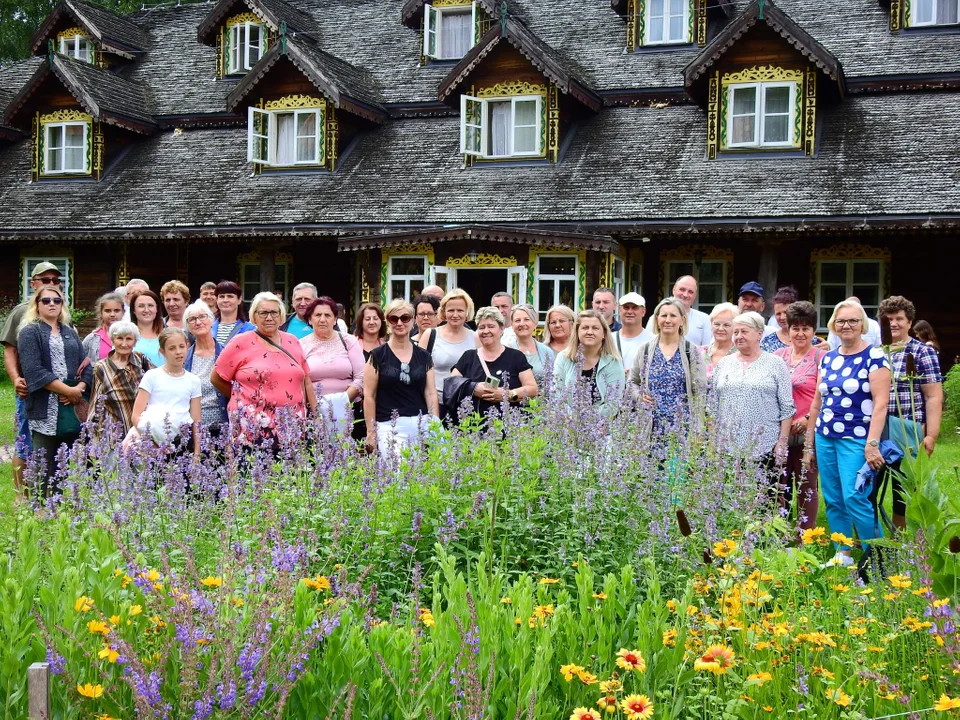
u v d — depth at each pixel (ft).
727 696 14.24
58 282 29.96
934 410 24.94
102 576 14.20
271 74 80.48
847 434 24.66
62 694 12.93
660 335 27.02
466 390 27.71
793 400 27.63
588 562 18.80
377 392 28.09
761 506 20.81
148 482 19.93
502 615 14.61
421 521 18.90
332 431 22.75
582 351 25.93
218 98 88.28
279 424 22.99
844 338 24.85
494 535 19.86
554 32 83.56
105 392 27.71
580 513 19.47
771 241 66.49
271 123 80.43
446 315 30.40
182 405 27.12
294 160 80.18
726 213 65.31
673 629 14.97
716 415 22.61
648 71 77.66
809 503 26.37
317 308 29.78
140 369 28.27
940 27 73.05
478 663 13.79
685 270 72.84
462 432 22.76
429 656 13.80
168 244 84.38
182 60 93.71
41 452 22.52
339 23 92.43
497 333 28.58
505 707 13.83
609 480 19.74
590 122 76.23
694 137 72.18
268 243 77.56
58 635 13.37
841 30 75.61
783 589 17.29
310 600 14.53
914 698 14.42
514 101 74.64
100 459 20.44
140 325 31.63
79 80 83.66
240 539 17.56
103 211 80.53
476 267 69.72
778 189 66.18
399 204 73.56
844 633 16.02
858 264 69.26
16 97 85.05
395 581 18.56
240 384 26.58
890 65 71.77
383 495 19.75
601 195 69.46
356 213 73.82
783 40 68.74
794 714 13.87
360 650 13.78
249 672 12.70
